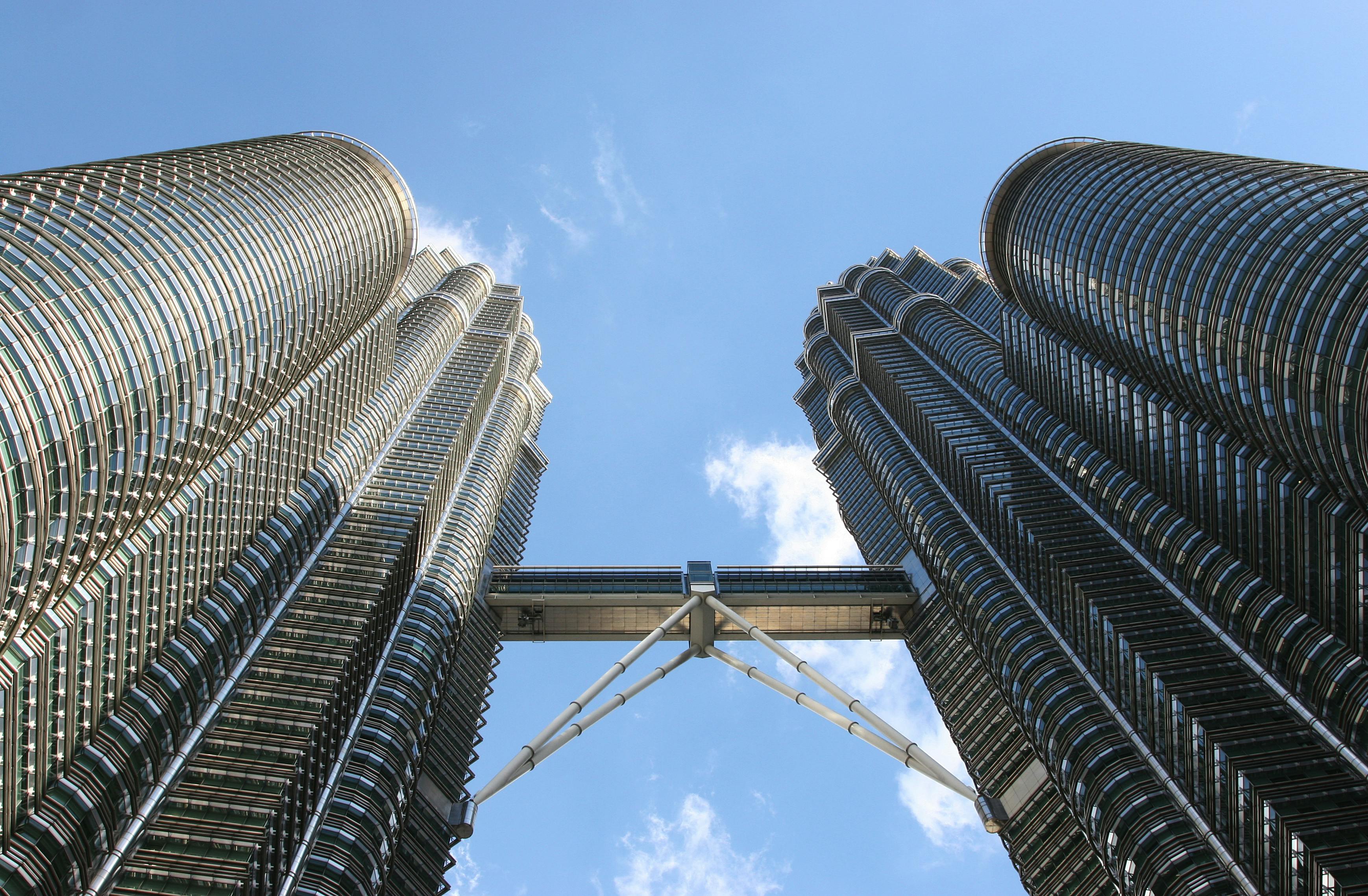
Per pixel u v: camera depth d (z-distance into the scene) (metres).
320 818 89.00
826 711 135.00
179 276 74.06
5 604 52.47
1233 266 88.56
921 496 163.62
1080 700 107.50
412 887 111.19
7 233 64.06
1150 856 87.31
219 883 69.94
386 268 113.94
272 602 102.50
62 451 57.25
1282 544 93.00
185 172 89.00
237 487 96.50
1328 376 75.81
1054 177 126.75
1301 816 75.81
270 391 91.56
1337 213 81.75
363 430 137.38
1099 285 109.69
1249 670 95.75
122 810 69.88
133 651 74.31
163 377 68.56
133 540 75.19
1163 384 107.81
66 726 63.31
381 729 102.44
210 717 85.81
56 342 59.59
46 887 58.75
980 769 135.12
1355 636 84.19
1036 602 127.06
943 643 158.12
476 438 178.12
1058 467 140.62
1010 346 155.50
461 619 133.75
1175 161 111.62
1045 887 112.81
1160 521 113.56
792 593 168.50
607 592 166.00
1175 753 92.56
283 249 89.44
